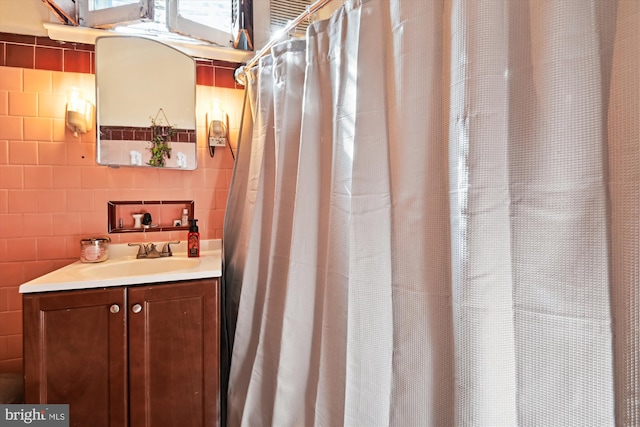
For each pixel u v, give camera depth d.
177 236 1.66
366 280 0.81
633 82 0.44
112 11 1.49
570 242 0.51
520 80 0.56
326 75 1.01
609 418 0.47
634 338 0.44
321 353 0.93
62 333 1.07
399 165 0.75
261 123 1.35
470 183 0.59
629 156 0.45
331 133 1.01
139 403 1.14
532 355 0.55
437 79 0.68
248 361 1.30
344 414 0.83
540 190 0.54
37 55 1.43
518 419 0.56
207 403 1.23
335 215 0.91
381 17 0.80
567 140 0.51
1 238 1.40
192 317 1.21
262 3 1.77
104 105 1.49
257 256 1.32
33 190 1.43
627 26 0.45
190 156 1.65
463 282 0.59
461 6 0.61
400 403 0.74
